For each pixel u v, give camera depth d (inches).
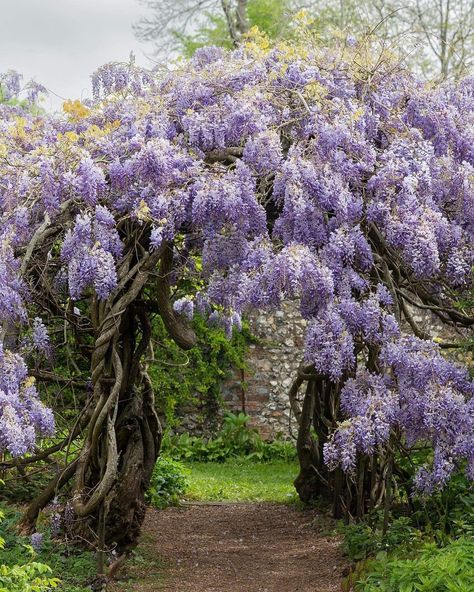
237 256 189.2
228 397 496.4
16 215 195.3
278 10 636.1
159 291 208.1
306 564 228.2
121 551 220.7
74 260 189.6
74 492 208.7
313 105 204.8
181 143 204.7
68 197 202.8
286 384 497.0
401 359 185.6
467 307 224.5
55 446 223.0
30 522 217.0
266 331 495.2
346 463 181.8
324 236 189.6
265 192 197.8
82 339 241.8
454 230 198.4
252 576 218.8
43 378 233.6
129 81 226.8
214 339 475.8
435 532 196.5
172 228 190.9
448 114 208.7
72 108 214.5
